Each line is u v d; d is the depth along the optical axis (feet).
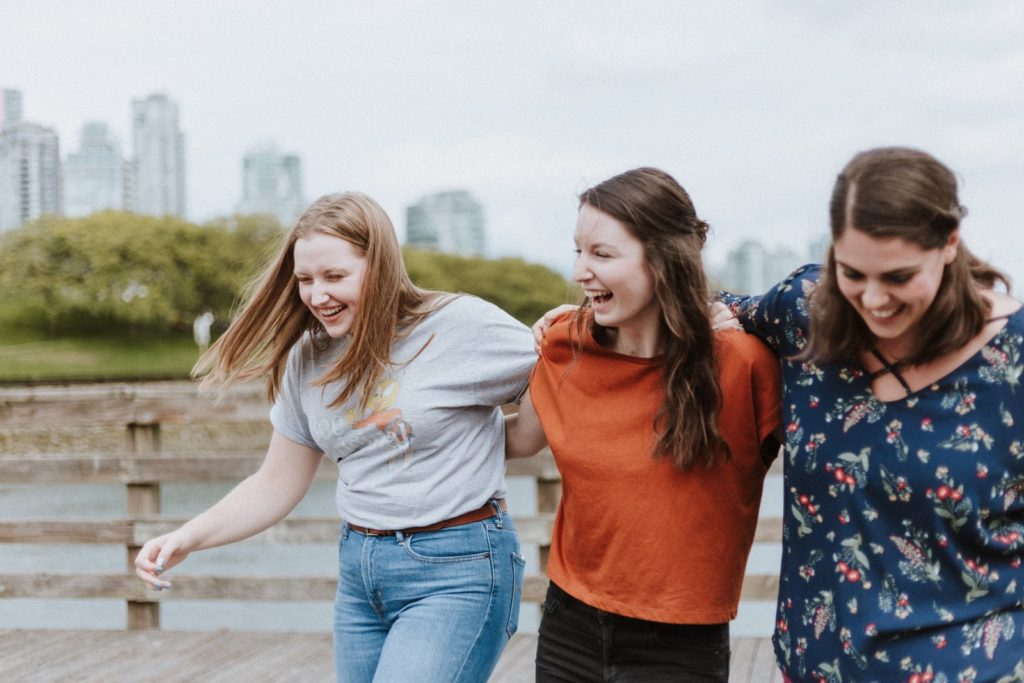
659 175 6.17
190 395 14.56
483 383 6.85
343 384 6.96
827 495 5.52
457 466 6.85
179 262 166.50
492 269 199.41
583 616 6.48
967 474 5.19
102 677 12.40
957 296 5.08
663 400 6.20
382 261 6.75
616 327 6.39
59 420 14.75
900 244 4.83
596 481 6.34
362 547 6.96
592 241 6.12
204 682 12.16
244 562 26.94
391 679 6.57
